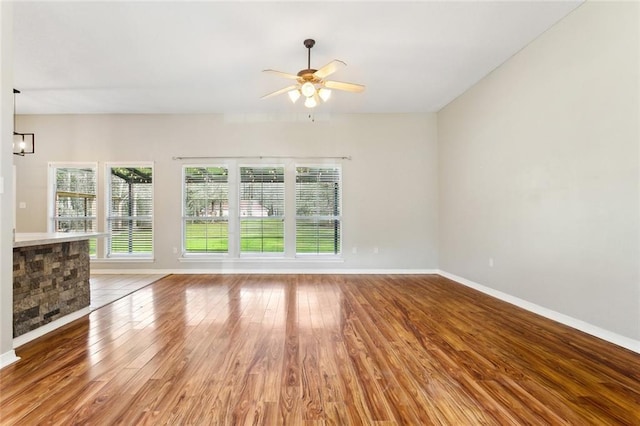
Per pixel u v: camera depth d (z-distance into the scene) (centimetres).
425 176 575
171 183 573
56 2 268
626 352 243
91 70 399
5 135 225
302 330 291
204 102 517
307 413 170
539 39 329
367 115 575
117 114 572
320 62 382
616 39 251
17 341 256
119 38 326
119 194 577
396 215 575
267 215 579
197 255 579
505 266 390
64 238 294
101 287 462
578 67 285
